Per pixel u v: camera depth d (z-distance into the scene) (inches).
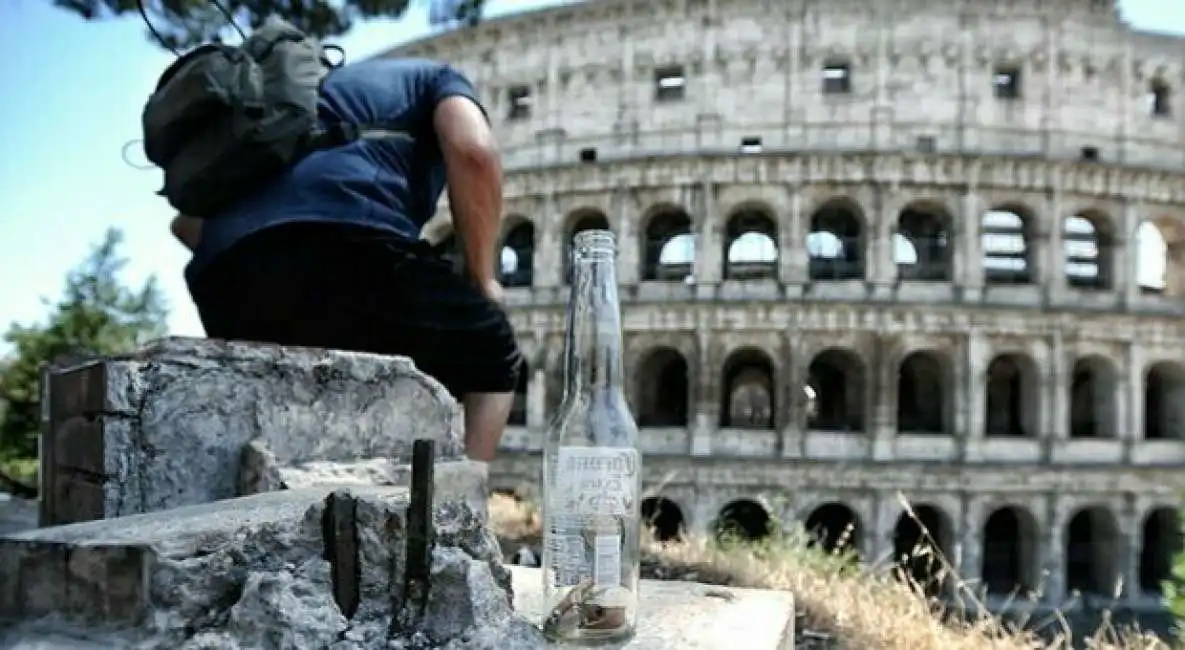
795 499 1924.2
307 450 216.7
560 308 2084.2
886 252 2010.3
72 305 1764.3
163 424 197.0
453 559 143.8
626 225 2095.2
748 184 2054.6
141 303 1861.5
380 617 139.6
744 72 2130.9
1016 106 2117.4
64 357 238.5
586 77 2224.4
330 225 255.1
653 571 632.4
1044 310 1994.3
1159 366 2182.6
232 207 268.4
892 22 2107.5
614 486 151.4
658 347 2038.6
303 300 255.9
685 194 2073.1
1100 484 1974.7
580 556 149.8
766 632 168.6
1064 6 2140.7
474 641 137.0
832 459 1942.7
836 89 2130.9
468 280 300.2
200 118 261.1
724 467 1941.4
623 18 2202.3
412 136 289.6
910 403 2233.0
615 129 2188.7
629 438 154.5
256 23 795.4
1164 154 2190.0
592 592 149.1
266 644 127.3
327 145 270.2
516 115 2309.3
